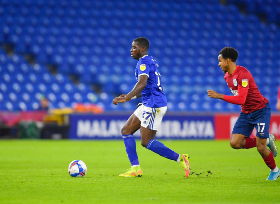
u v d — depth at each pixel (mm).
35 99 77812
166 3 100438
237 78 21000
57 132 64188
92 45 90312
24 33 88000
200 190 17859
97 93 84250
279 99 33875
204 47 95438
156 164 30953
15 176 22734
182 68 91125
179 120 63375
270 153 21328
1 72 80250
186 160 22219
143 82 21219
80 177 22359
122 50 90938
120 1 98312
